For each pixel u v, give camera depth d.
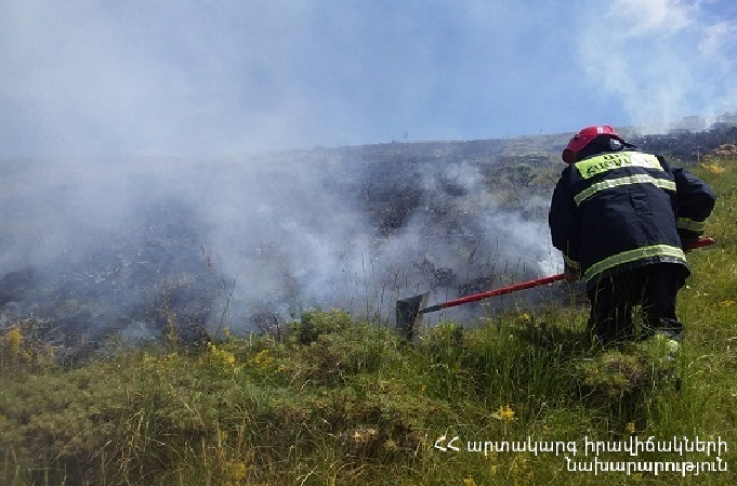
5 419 2.83
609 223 3.32
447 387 3.15
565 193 3.60
